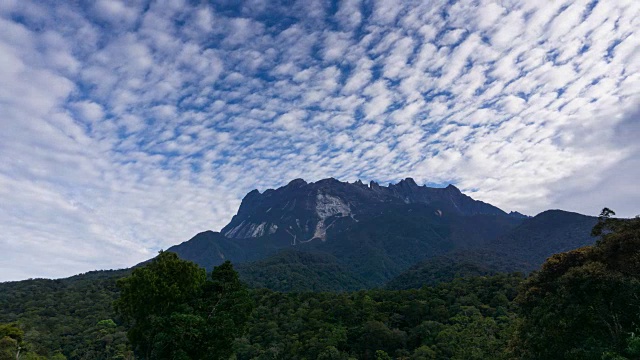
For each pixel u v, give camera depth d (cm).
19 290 12938
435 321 7188
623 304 2614
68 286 13550
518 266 18712
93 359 7138
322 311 8969
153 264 3055
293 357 6881
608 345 2570
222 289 3183
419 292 9519
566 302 2848
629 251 2769
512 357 3366
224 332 2858
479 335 5094
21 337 4981
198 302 3033
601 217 3178
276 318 9056
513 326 4369
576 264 3155
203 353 2827
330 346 6769
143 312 2858
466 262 15675
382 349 7006
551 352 2856
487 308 7544
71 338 8119
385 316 8144
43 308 10438
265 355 6988
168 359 2705
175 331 2648
